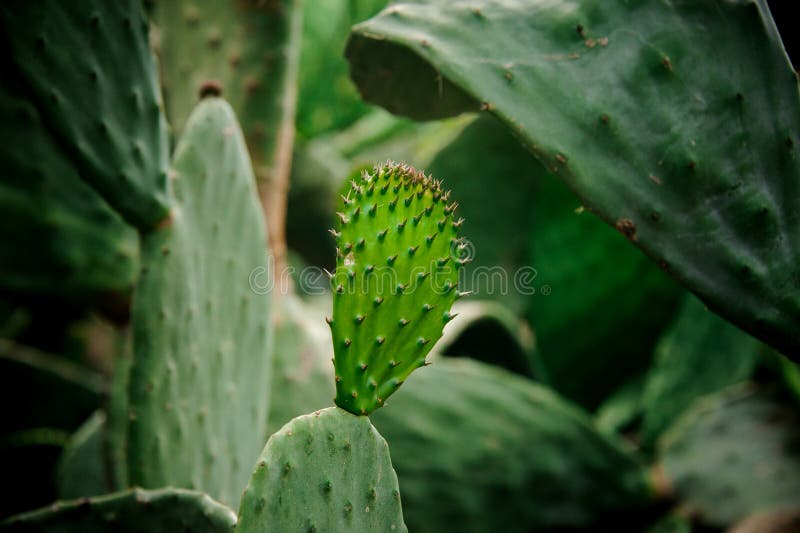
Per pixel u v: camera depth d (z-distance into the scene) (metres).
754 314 0.67
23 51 0.77
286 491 0.59
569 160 0.67
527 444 1.09
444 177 1.59
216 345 0.83
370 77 0.79
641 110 0.68
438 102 0.80
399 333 0.61
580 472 1.11
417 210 0.60
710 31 0.69
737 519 1.12
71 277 1.03
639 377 1.59
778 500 1.12
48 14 0.77
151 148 0.81
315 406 1.02
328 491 0.61
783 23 0.85
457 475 1.07
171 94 0.99
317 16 1.58
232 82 0.99
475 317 1.27
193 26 0.98
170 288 0.81
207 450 0.81
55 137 0.79
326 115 1.62
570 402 1.61
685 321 1.41
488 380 1.12
